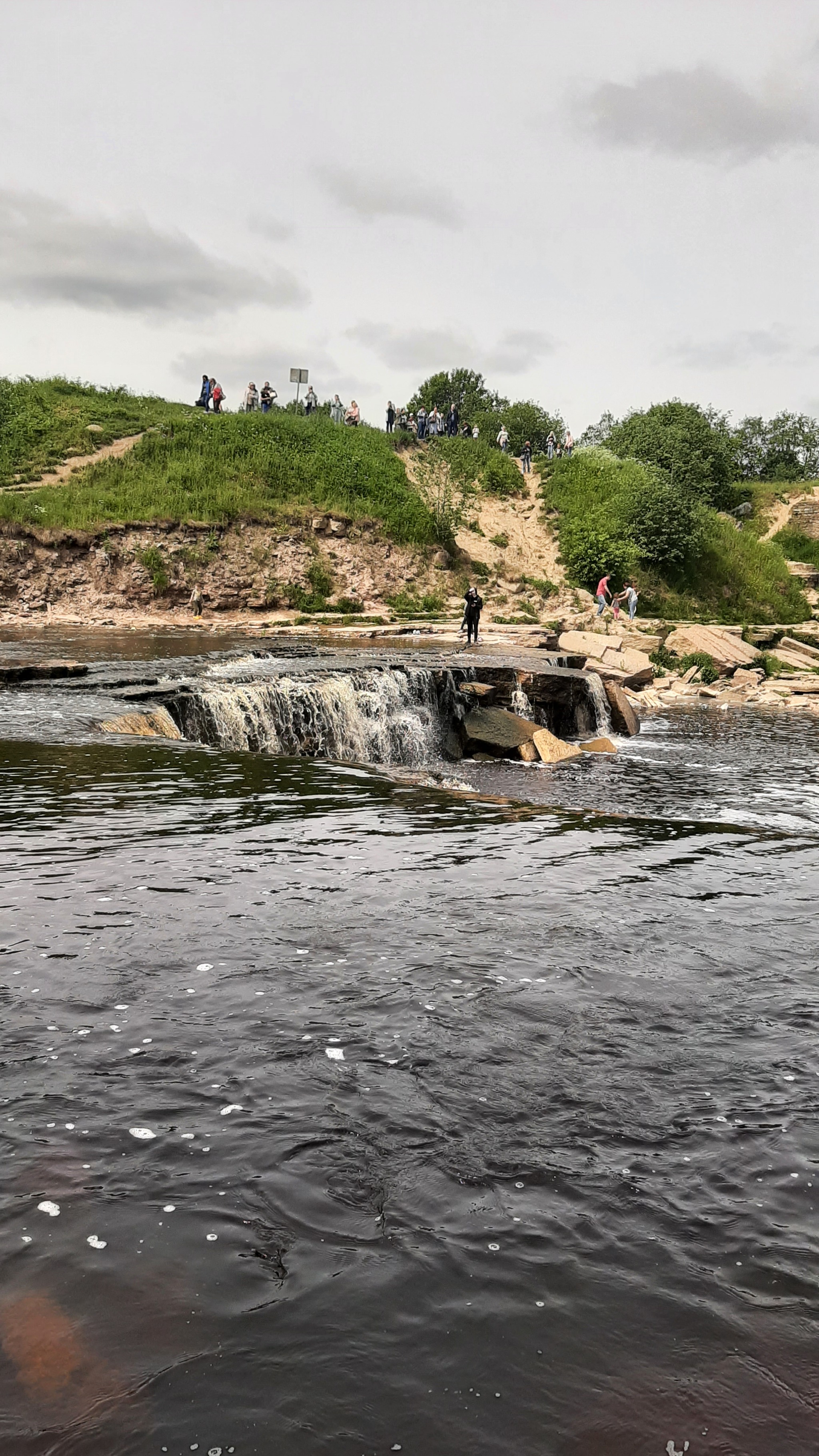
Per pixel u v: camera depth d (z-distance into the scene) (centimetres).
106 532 3481
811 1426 229
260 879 655
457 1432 226
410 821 844
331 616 3550
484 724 2061
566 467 5066
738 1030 452
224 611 3556
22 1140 342
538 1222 305
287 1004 462
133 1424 225
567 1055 420
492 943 555
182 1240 292
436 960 524
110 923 561
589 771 1828
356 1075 397
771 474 8500
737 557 4734
